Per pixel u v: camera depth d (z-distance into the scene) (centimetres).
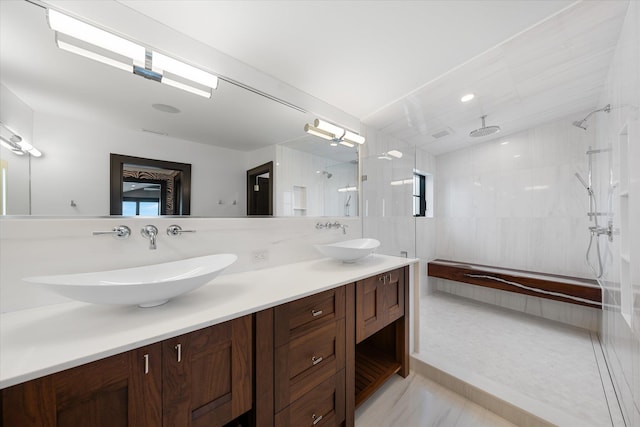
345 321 133
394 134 289
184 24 124
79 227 100
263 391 97
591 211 235
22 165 93
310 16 120
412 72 170
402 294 181
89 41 103
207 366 82
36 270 91
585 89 196
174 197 132
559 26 130
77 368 61
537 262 280
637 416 117
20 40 93
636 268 117
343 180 231
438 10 118
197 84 138
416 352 200
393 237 238
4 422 53
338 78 176
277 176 178
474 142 323
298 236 188
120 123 116
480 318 272
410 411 149
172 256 125
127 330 74
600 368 179
